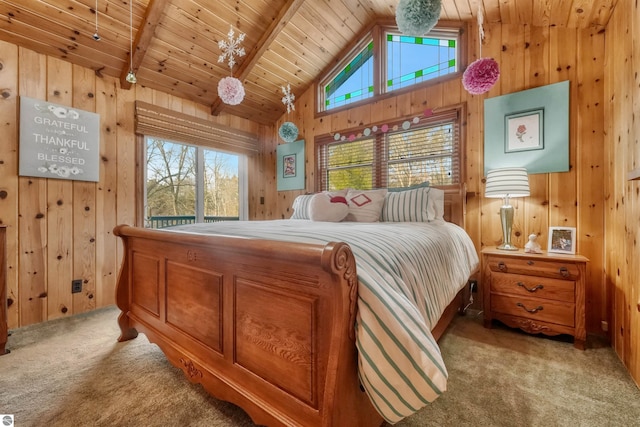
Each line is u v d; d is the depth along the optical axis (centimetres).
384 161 321
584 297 182
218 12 261
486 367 161
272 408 99
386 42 326
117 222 272
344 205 252
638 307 143
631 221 157
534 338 199
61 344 189
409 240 137
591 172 213
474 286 260
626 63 167
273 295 100
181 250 142
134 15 237
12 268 218
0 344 174
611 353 177
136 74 276
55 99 237
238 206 399
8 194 217
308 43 326
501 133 247
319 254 80
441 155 285
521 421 119
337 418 81
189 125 327
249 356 109
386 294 87
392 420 85
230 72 318
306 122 387
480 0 229
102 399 134
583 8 198
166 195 327
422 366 79
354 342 86
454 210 264
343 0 289
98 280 261
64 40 231
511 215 225
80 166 249
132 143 283
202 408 128
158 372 156
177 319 147
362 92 344
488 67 217
